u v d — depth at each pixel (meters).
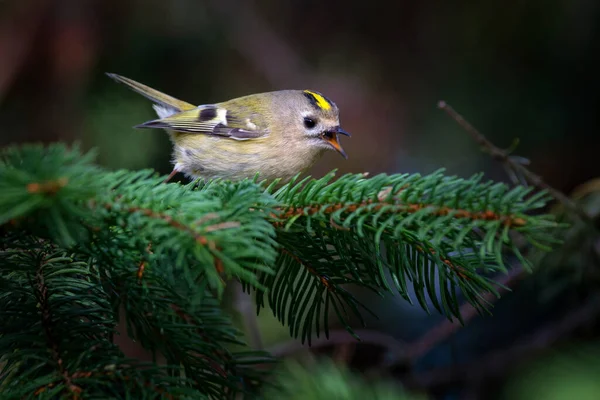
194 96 3.12
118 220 2.49
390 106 3.12
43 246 2.97
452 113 3.05
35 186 2.20
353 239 2.97
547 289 3.06
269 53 3.12
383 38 3.12
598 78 3.10
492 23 3.11
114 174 2.58
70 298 2.92
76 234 2.42
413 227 2.84
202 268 2.59
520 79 3.11
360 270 2.97
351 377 2.97
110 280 2.94
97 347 2.72
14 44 3.09
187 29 3.11
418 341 3.08
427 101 3.12
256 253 2.26
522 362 3.07
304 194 2.93
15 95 3.09
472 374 3.08
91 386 2.54
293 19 3.12
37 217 2.38
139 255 2.90
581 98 3.10
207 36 3.11
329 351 3.09
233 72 3.12
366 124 3.12
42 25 3.09
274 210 2.95
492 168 3.11
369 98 3.12
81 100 3.10
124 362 2.60
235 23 3.12
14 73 3.09
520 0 3.10
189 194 2.71
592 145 3.11
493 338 3.10
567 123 3.11
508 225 2.54
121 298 2.91
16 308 2.83
